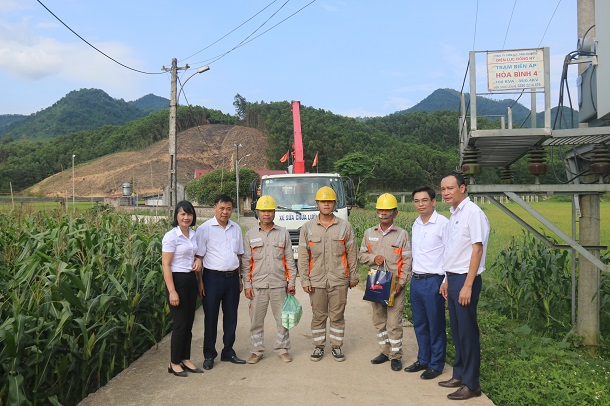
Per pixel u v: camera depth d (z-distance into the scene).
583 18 6.82
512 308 8.48
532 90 5.71
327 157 106.44
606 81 5.96
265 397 4.85
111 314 5.94
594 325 6.93
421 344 5.55
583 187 6.14
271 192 12.30
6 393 4.45
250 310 6.00
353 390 5.01
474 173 6.33
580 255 7.07
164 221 11.44
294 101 23.33
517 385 5.23
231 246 5.90
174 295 5.36
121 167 114.69
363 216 25.98
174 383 5.25
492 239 18.25
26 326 4.74
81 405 4.71
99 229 8.82
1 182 97.88
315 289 5.88
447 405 4.65
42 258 5.80
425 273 5.41
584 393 4.94
